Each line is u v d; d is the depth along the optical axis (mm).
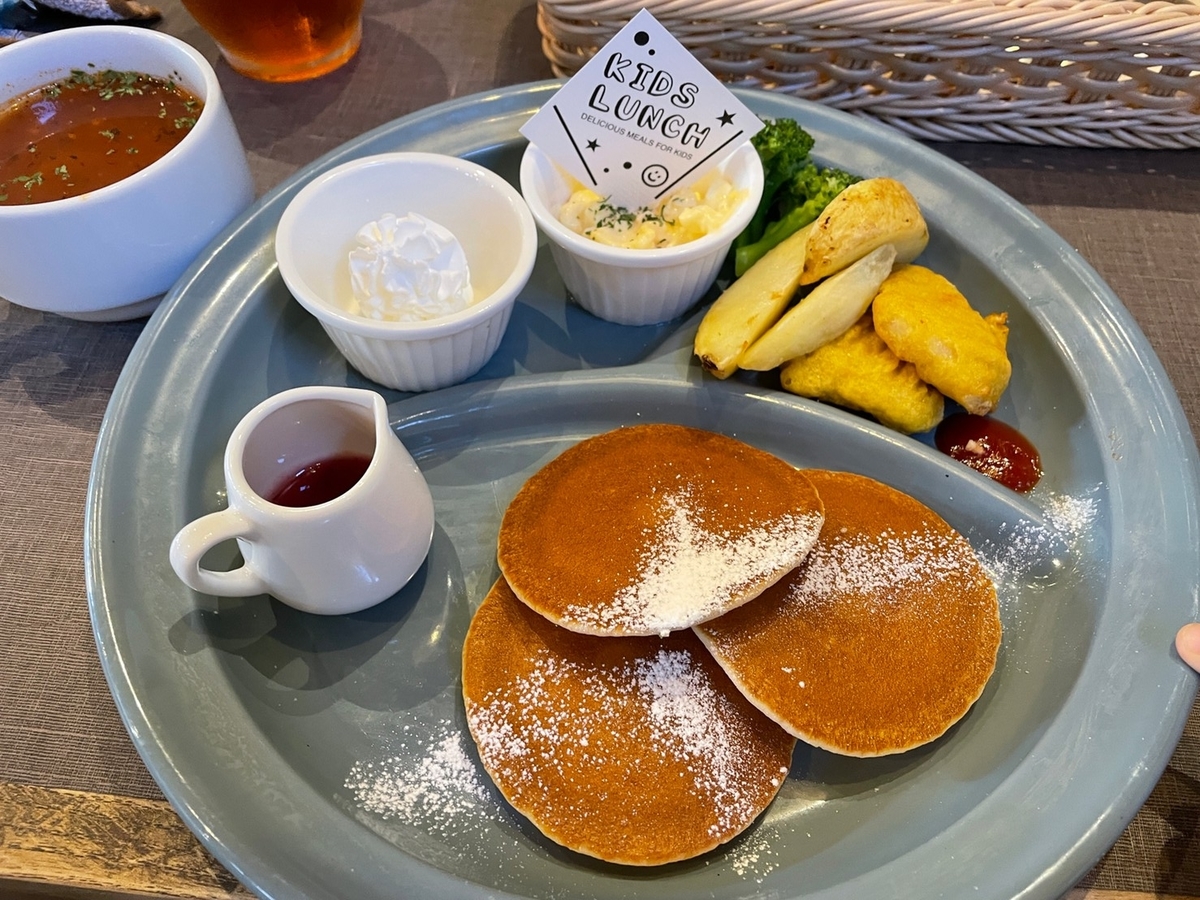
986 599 229
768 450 265
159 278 259
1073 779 191
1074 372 252
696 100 250
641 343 282
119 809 201
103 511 218
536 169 262
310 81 333
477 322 238
